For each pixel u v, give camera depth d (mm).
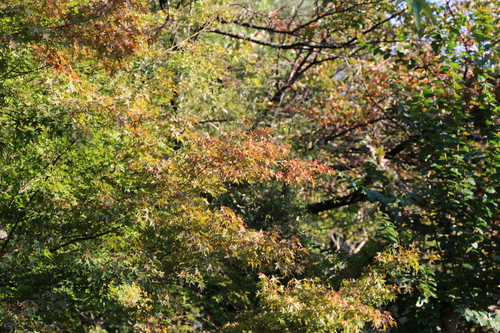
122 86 6191
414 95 8969
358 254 8062
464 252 8070
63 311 6613
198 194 6297
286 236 9516
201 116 9289
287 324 6410
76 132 5027
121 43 4820
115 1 4648
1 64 4922
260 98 12055
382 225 7648
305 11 11227
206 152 6008
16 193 5984
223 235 6094
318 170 6785
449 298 7707
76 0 5527
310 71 12984
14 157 5707
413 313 8156
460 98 8469
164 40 9117
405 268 7551
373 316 6238
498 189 8055
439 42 8492
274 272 9367
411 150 9047
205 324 8828
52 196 5898
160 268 6688
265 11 11148
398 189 8688
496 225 8195
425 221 8844
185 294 8344
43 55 5012
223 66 9062
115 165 5871
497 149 7914
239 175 6195
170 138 6812
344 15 10383
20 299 6184
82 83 5520
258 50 13781
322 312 5969
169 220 6137
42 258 6016
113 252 6359
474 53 9023
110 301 7301
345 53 12008
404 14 9969
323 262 8305
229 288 8758
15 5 4512
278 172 6609
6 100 5387
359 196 11914
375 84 11523
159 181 5816
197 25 9742
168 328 8320
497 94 8828
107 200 5742
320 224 13773
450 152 8297
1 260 5660
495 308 7355
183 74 7840
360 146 12406
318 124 11930
